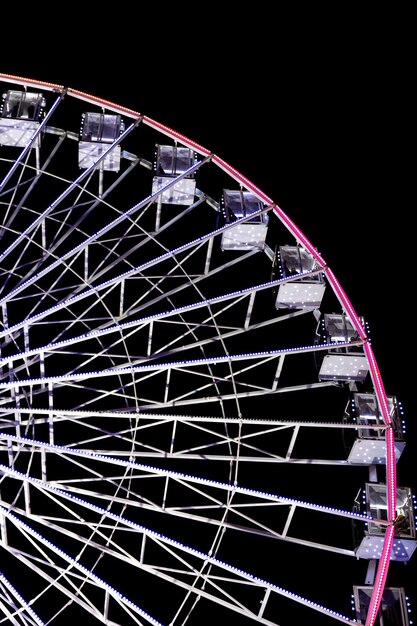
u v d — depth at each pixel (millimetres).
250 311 20578
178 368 19453
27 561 16125
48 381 17359
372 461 19672
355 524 18750
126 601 15625
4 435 16531
